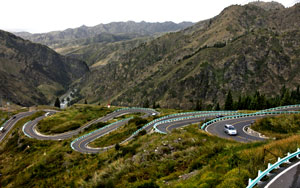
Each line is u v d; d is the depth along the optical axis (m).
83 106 119.50
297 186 11.31
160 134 32.06
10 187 37.62
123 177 18.86
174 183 14.77
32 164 46.53
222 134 33.75
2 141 80.88
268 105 91.44
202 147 21.12
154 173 18.33
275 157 15.23
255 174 12.93
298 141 17.69
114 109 109.44
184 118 53.97
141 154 23.67
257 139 30.41
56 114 99.81
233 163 15.02
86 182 22.84
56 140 66.88
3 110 131.75
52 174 37.03
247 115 51.16
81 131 75.25
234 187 11.42
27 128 85.56
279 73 197.88
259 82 195.62
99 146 48.34
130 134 48.44
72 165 37.94
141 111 100.25
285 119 35.41
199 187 12.58
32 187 34.25
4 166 55.94
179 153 20.97
